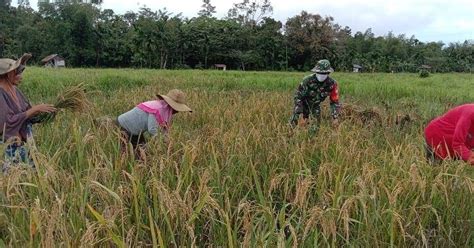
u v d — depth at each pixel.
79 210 3.53
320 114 7.84
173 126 7.05
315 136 5.93
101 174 4.14
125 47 67.69
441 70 84.75
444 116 5.10
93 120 5.93
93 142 4.91
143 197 3.69
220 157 4.80
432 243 3.85
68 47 67.75
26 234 3.26
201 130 6.59
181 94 5.63
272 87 18.34
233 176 4.46
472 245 3.71
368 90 16.64
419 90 17.48
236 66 70.69
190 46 67.94
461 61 86.69
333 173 4.25
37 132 5.94
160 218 3.61
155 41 65.31
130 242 3.12
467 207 4.02
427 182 4.14
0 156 4.02
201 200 3.43
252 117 7.96
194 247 3.08
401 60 87.88
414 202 3.68
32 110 4.94
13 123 4.79
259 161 4.88
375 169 4.17
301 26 71.88
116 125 5.68
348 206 3.38
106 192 3.62
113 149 5.06
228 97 12.33
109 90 15.77
